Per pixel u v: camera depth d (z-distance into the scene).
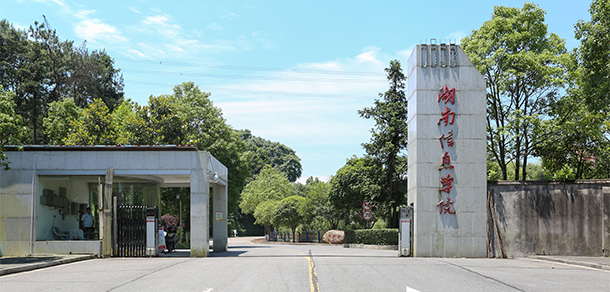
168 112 41.03
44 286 11.20
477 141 21.05
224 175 27.39
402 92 41.00
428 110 21.19
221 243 26.92
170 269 14.55
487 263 17.17
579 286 11.29
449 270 14.34
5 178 20.78
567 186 21.03
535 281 12.09
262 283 11.20
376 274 13.05
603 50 26.06
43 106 53.47
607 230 20.48
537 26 32.09
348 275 12.77
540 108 31.70
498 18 32.06
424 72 21.33
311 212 57.53
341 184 45.66
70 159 20.94
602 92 26.83
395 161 39.62
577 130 29.19
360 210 48.69
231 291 10.05
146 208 20.62
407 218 21.31
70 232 20.72
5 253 20.45
